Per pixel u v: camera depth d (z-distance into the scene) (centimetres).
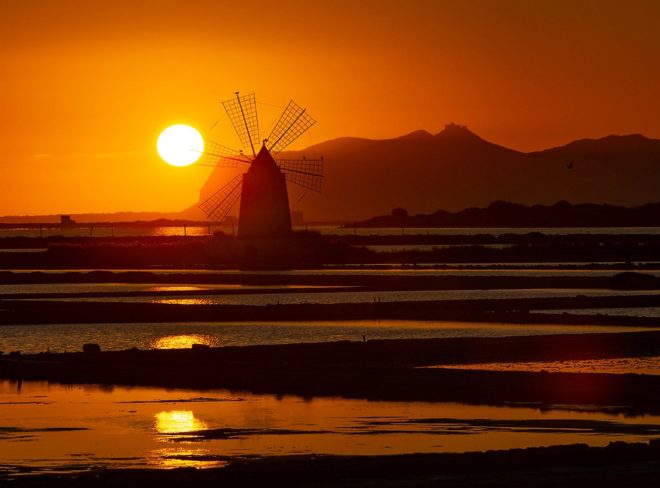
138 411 10594
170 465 8262
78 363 13550
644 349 14912
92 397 11400
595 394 11244
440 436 9344
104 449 8881
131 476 7350
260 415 10350
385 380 12138
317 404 10919
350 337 16725
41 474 7931
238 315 19875
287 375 12556
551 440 9131
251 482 7169
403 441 9131
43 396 11475
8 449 8900
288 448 8888
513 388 11594
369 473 7344
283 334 17188
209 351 14625
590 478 6975
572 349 14838
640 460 7644
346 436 9356
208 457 8562
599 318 19300
